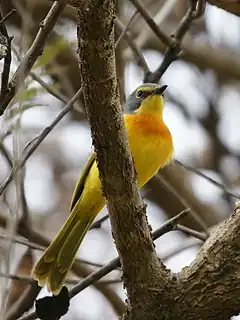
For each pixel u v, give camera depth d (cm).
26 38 928
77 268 1178
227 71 1593
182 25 1131
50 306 766
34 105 880
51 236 1488
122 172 678
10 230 773
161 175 1405
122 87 1182
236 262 696
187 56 1588
